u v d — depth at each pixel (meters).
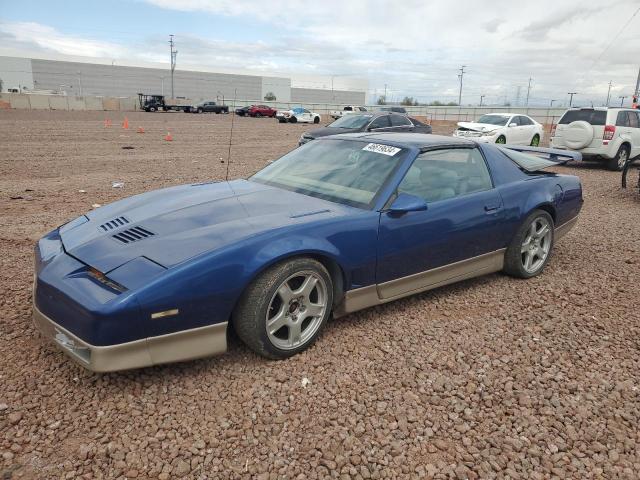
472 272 4.39
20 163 11.98
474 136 17.64
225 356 3.26
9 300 3.95
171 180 10.07
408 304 4.21
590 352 3.53
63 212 6.98
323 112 82.06
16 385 2.87
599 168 14.69
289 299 3.16
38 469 2.27
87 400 2.77
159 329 2.71
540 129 19.56
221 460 2.38
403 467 2.39
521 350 3.51
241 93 125.69
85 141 18.39
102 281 2.72
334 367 3.19
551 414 2.82
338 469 2.35
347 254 3.37
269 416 2.70
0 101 56.28
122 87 114.62
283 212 3.41
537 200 4.70
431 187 3.99
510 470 2.39
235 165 12.73
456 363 3.30
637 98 24.89
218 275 2.81
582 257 5.73
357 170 3.97
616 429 2.71
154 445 2.45
